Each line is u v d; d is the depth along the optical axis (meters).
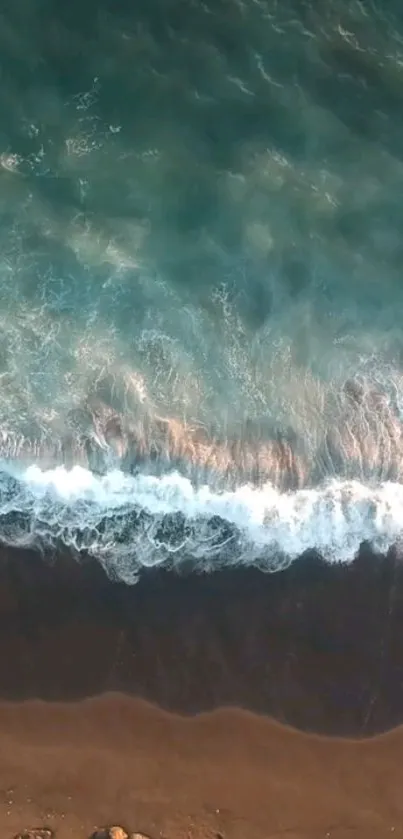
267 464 15.63
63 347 16.08
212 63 17.66
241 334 16.52
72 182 17.08
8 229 16.69
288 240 17.11
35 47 17.42
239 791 14.12
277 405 16.09
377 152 17.53
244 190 17.27
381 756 14.43
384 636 14.95
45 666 14.48
